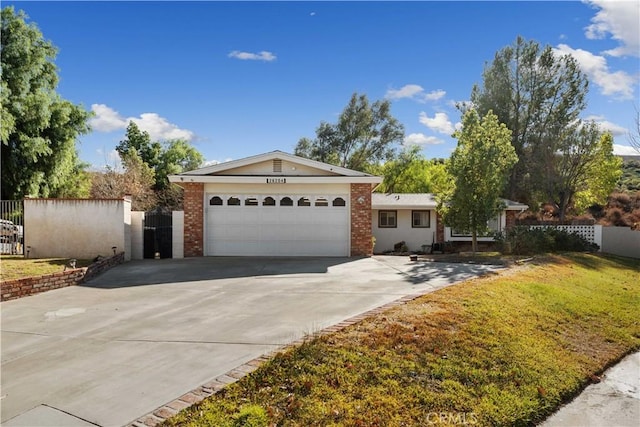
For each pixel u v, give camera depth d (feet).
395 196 76.33
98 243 45.52
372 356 16.55
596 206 112.78
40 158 81.05
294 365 15.53
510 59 104.73
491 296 26.32
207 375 15.17
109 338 19.85
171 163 156.76
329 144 135.44
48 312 25.05
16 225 47.42
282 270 39.40
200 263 44.01
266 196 50.96
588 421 14.79
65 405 13.17
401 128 133.90
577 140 95.55
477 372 16.39
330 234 51.06
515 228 61.11
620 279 42.68
